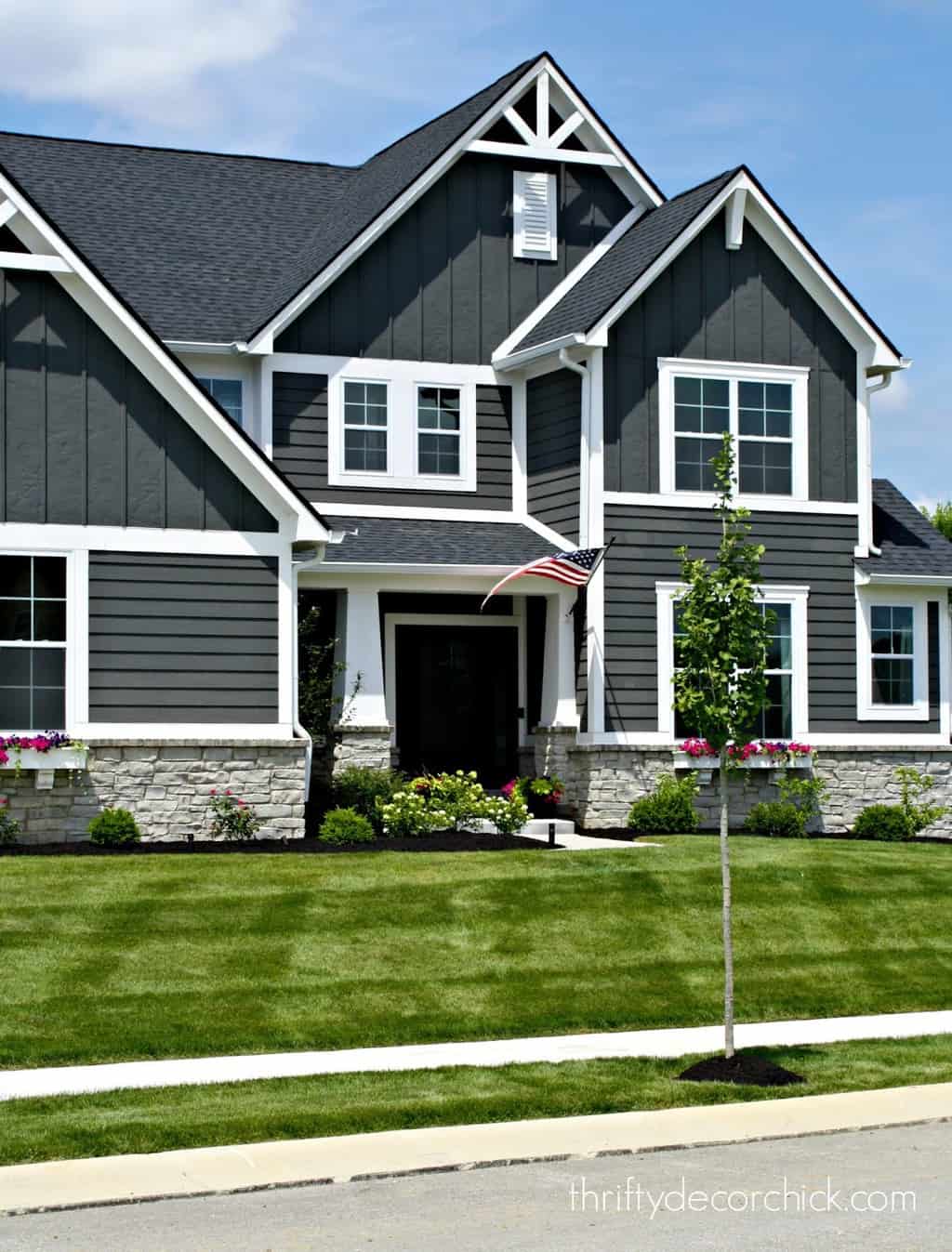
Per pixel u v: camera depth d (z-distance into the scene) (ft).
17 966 52.01
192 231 95.66
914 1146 38.14
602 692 82.53
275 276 93.40
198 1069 44.47
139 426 71.41
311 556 74.84
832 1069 45.78
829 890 65.82
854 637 88.12
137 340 70.90
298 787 72.79
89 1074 43.83
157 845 69.82
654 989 54.44
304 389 87.20
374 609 81.35
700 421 85.46
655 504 84.17
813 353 87.97
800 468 87.25
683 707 46.75
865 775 87.40
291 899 59.98
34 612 70.13
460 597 88.89
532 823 78.89
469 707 89.04
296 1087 42.32
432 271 89.51
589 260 92.53
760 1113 40.91
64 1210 32.65
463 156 90.22
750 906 63.16
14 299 69.87
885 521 94.17
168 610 71.61
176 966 53.01
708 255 86.02
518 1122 39.70
